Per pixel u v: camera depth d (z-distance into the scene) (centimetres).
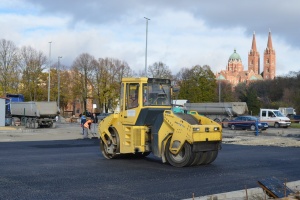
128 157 1739
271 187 848
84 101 7500
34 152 1966
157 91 1636
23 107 4528
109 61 7550
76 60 7494
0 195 945
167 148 1492
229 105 5341
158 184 1106
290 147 2434
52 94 7306
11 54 6525
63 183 1110
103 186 1072
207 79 8212
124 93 1653
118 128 1670
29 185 1076
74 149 2148
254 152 2091
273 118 5175
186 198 922
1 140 2781
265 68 19088
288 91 10062
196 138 1420
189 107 5750
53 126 4478
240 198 888
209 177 1233
